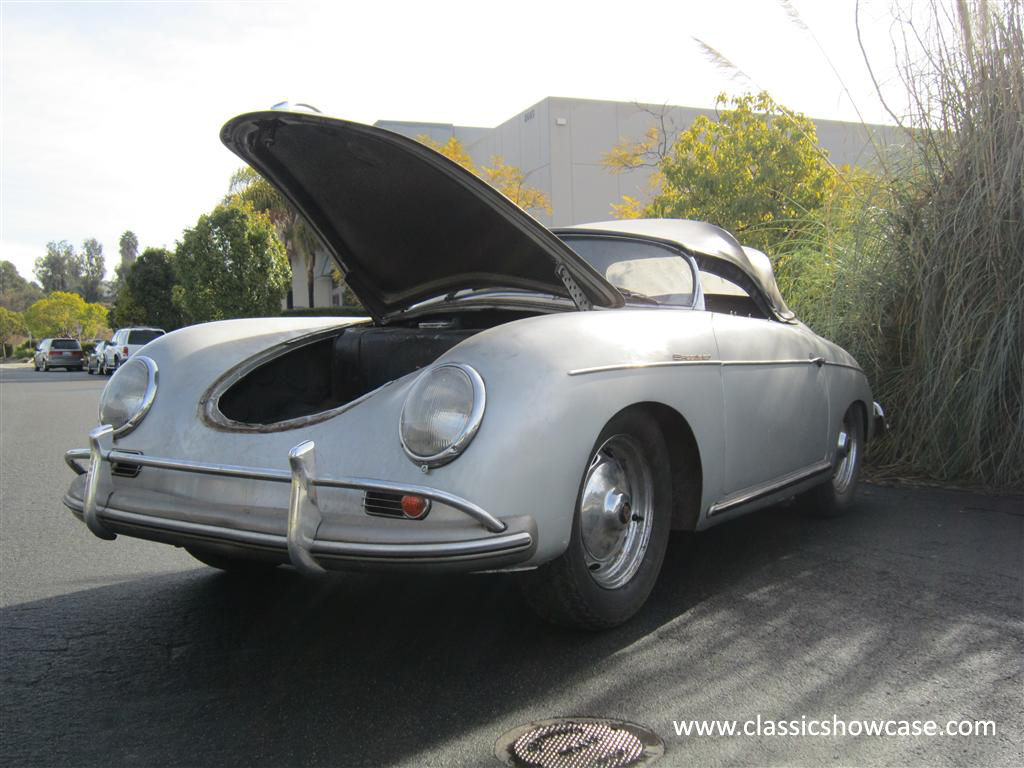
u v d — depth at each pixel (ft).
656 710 7.63
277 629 9.87
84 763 6.86
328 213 11.33
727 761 6.75
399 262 11.85
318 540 7.50
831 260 21.44
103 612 10.55
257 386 10.66
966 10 17.72
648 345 9.21
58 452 26.32
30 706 7.93
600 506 9.01
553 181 79.05
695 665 8.59
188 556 13.24
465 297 12.14
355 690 8.18
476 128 103.40
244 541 7.84
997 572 11.58
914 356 18.94
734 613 10.06
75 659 9.05
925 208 18.78
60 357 127.65
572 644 9.18
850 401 14.28
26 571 12.44
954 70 18.16
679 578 11.46
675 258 11.85
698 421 9.78
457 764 6.76
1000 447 17.39
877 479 18.12
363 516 7.66
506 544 7.32
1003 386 17.03
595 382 8.28
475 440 7.47
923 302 17.98
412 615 10.19
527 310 11.43
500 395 7.64
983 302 17.25
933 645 9.04
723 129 39.73
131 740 7.25
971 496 16.52
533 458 7.61
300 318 12.46
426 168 9.31
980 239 17.22
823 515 14.40
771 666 8.55
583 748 6.97
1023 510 15.30
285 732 7.35
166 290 137.90
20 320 250.16
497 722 7.45
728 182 38.34
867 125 20.08
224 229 95.96
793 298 22.65
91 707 7.89
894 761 6.74
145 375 9.75
